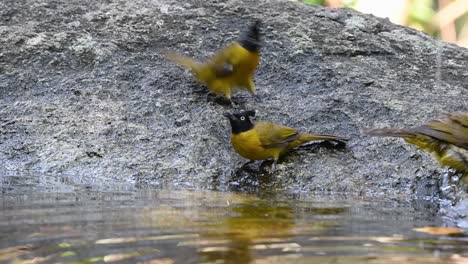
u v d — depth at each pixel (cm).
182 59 1141
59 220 770
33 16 1330
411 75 1218
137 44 1262
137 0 1382
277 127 1011
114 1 1380
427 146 940
